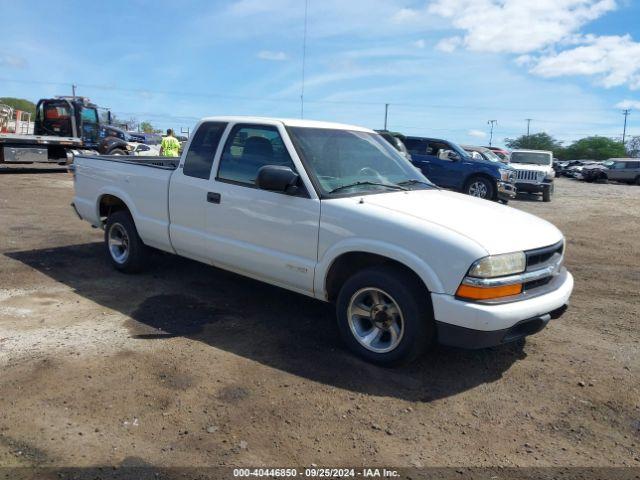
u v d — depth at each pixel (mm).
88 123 20469
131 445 3090
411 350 3988
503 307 3725
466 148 20766
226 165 5117
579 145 95688
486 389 3945
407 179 5105
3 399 3502
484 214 4344
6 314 4969
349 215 4207
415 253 3879
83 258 7113
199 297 5664
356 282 4215
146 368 4000
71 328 4699
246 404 3576
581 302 6195
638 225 13031
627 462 3154
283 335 4750
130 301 5465
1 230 8664
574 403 3805
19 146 18141
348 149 5027
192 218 5371
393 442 3244
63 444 3070
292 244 4562
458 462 3090
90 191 6746
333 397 3721
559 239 4395
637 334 5180
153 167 5836
